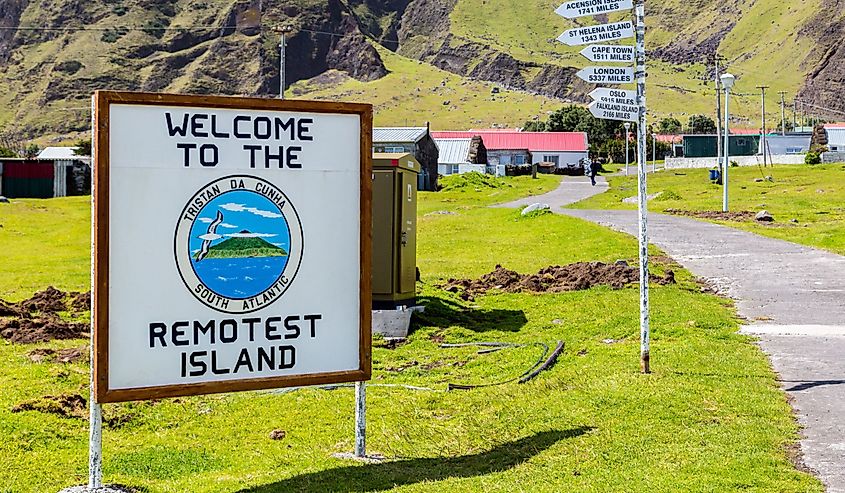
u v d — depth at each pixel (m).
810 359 11.16
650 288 17.67
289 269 7.91
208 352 7.65
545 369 11.82
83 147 102.06
